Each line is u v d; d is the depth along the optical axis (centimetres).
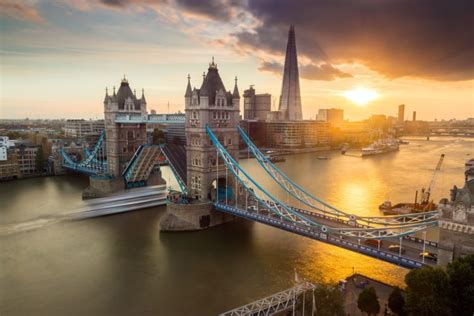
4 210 13025
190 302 6675
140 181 15312
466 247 5650
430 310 4888
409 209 13162
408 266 6281
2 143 19575
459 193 5788
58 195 15525
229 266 8169
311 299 5547
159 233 10469
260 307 5609
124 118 14700
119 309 6481
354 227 8388
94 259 8631
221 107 11325
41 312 6406
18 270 8069
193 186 11581
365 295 5581
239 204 11069
